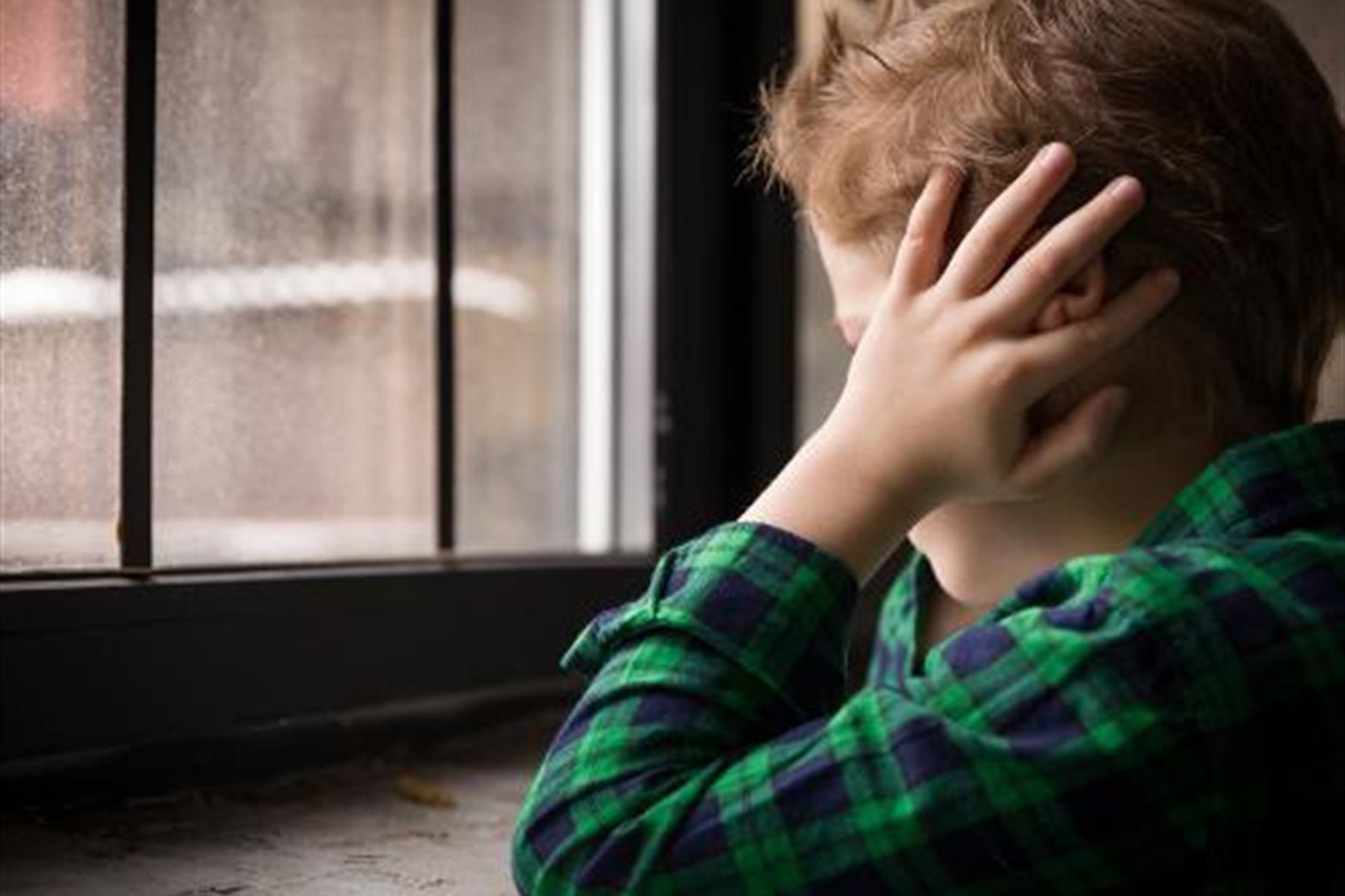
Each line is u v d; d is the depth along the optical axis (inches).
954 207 27.3
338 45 44.1
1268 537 25.5
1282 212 27.4
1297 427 26.8
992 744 23.5
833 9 31.9
